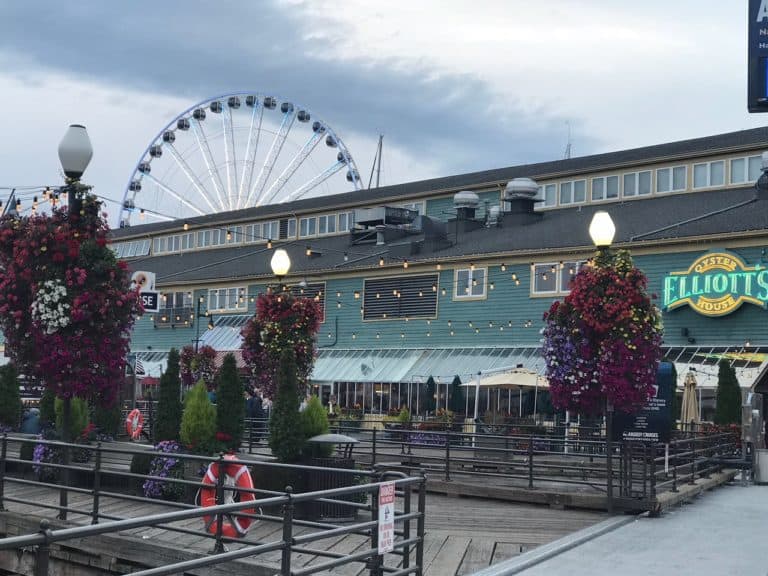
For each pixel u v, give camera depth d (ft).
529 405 139.85
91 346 63.00
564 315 67.46
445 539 53.21
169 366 69.46
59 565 51.26
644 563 47.32
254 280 203.21
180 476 63.98
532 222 174.29
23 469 75.00
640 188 164.25
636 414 73.87
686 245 135.33
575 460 103.50
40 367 62.85
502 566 45.14
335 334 183.11
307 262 199.11
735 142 153.89
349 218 210.59
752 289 128.26
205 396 66.44
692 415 119.75
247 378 101.96
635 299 65.46
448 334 164.55
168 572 26.27
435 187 198.59
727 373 110.83
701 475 86.22
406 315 171.42
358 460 92.79
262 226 230.27
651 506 64.90
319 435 59.98
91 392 63.67
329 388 172.96
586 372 66.39
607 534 56.59
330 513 57.98
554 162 182.09
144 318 226.17
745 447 92.27
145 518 25.13
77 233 62.85
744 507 70.23
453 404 140.67
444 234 183.32
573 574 44.29
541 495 69.87
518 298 155.63
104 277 63.98
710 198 151.64
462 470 85.81
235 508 29.27
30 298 63.52
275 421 59.88
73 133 63.46
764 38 44.83
